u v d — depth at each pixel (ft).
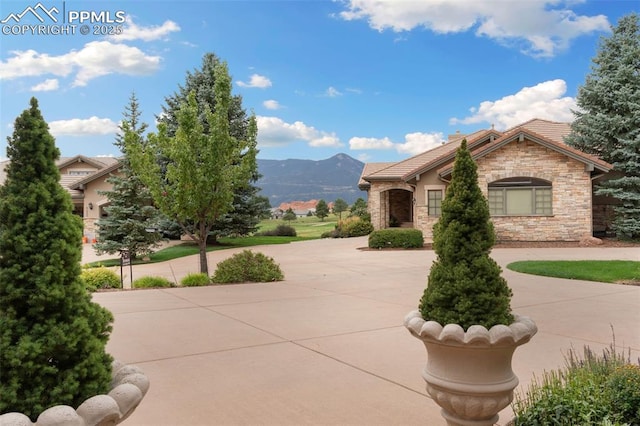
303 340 22.11
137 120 76.38
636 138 68.03
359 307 29.89
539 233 69.00
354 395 15.37
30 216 7.38
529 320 10.97
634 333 22.85
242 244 84.94
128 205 69.92
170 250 77.66
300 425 13.21
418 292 35.42
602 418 11.23
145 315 27.73
